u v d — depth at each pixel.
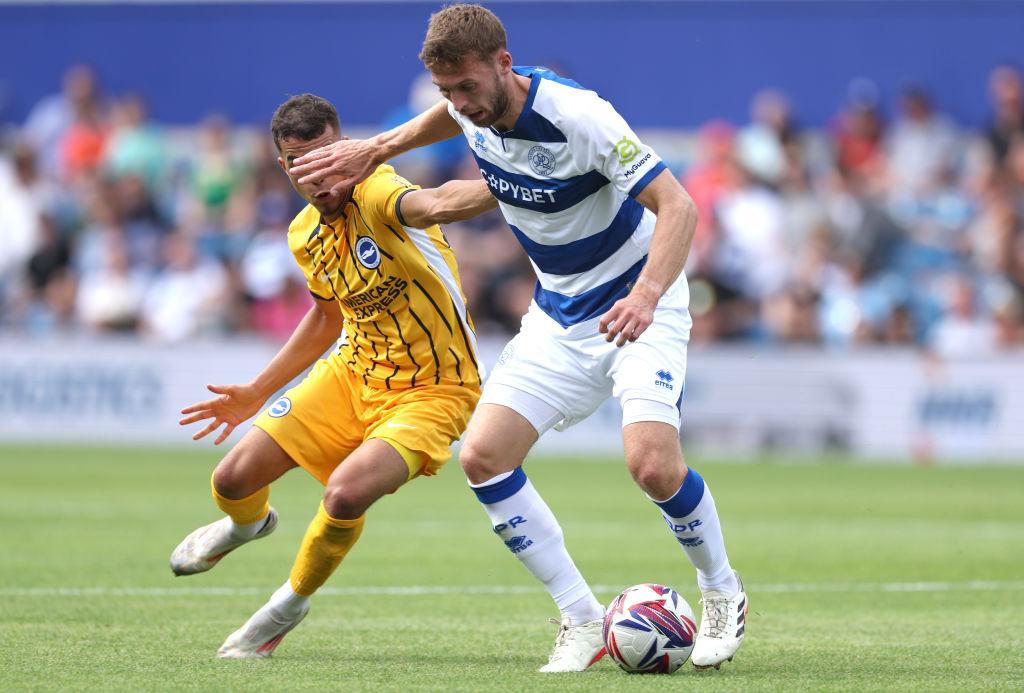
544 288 20.27
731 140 71.56
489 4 76.69
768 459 61.12
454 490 50.12
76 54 80.81
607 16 76.25
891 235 68.69
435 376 20.73
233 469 20.56
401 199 19.91
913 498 46.53
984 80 74.75
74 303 71.50
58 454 60.34
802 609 25.22
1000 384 60.84
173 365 65.62
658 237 18.12
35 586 26.72
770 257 68.75
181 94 80.44
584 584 19.61
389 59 78.56
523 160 19.11
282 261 68.69
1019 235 67.44
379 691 16.94
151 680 17.59
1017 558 32.62
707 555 19.50
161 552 32.00
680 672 18.81
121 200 73.88
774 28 75.62
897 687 17.53
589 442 64.50
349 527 19.59
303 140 20.48
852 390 62.25
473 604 25.52
